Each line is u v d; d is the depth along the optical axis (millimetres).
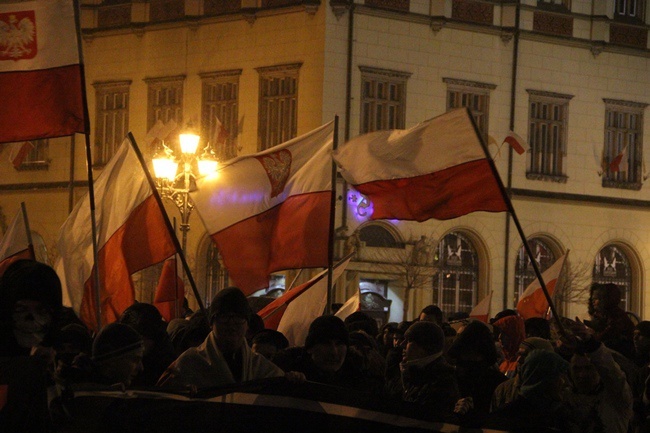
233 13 46594
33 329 6859
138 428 8789
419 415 9188
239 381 9367
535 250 49281
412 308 46375
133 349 9125
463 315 24609
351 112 44781
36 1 11805
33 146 52688
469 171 12188
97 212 12891
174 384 9289
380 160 12586
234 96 46844
